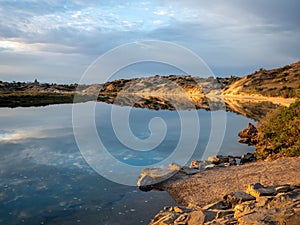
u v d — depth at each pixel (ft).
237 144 51.47
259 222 15.21
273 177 26.71
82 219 23.30
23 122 77.97
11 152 45.03
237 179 28.86
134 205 26.11
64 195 28.43
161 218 20.18
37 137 57.16
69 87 314.96
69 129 66.18
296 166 28.73
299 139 38.58
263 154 40.19
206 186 28.78
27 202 26.73
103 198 27.58
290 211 15.61
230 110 102.01
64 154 43.88
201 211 19.25
